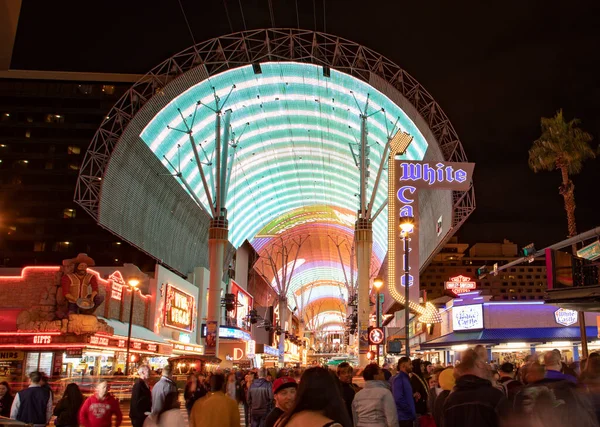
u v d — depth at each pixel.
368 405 7.30
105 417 9.48
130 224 58.81
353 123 65.69
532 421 3.64
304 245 123.56
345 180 86.88
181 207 70.31
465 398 5.04
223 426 7.24
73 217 92.00
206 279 73.75
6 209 91.75
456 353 40.44
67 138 94.38
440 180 39.16
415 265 38.88
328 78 58.09
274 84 60.62
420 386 10.48
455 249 170.00
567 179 39.56
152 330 49.81
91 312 34.84
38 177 92.88
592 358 5.31
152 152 58.97
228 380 15.73
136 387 10.95
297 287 153.38
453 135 54.06
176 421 7.15
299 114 68.06
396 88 54.72
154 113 56.06
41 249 91.00
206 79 57.16
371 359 36.47
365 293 50.31
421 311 38.47
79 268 34.62
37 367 33.41
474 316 37.03
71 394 9.80
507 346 36.06
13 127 94.38
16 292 35.44
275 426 3.60
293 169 86.50
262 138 73.81
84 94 95.88
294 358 153.38
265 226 103.12
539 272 167.75
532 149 40.81
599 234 22.50
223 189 57.12
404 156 64.19
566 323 35.88
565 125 39.25
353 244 102.31
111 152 53.31
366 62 55.09
